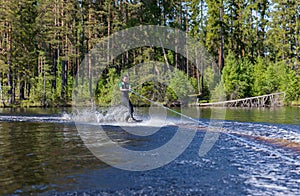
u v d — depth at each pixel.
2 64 28.78
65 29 33.81
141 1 34.84
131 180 3.80
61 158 4.91
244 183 3.70
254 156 5.12
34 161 4.69
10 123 10.45
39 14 34.56
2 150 5.53
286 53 42.47
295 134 7.36
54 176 3.92
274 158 4.97
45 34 34.16
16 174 3.99
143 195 3.30
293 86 31.72
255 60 41.34
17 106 27.41
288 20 43.50
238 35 42.47
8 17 29.31
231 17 42.44
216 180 3.82
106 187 3.53
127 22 33.25
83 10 34.94
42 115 14.58
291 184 3.66
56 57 40.03
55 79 33.75
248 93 31.75
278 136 7.09
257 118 12.66
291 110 20.31
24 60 31.50
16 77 32.22
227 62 31.61
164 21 36.25
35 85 30.86
